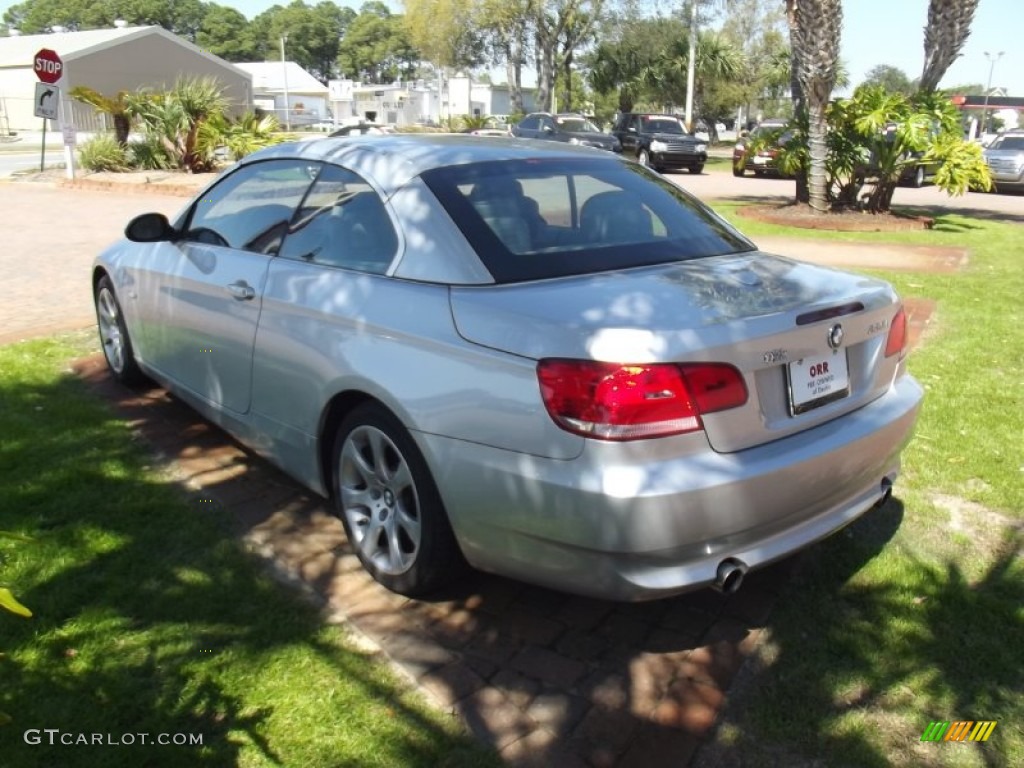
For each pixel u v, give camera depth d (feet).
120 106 68.74
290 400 12.20
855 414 10.53
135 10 365.61
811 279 11.05
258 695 9.27
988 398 18.19
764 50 182.29
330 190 12.56
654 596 8.92
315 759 8.44
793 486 9.35
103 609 10.59
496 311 9.58
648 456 8.57
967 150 47.91
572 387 8.65
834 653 10.19
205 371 14.47
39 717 8.82
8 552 11.66
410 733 8.80
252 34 405.80
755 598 11.27
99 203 53.11
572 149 13.82
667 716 9.15
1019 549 12.45
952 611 10.98
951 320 24.89
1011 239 43.86
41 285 28.89
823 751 8.73
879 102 48.57
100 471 14.28
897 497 13.97
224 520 12.92
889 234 45.21
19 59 152.97
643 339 8.64
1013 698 9.47
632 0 131.34
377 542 11.30
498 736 8.82
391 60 400.06
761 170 88.12
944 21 49.06
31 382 18.56
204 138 66.59
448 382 9.69
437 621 10.69
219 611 10.68
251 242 13.62
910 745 8.81
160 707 9.02
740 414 9.04
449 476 9.73
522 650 10.18
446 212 10.91
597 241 11.39
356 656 9.95
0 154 100.01
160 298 15.51
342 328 11.07
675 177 91.45
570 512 8.71
